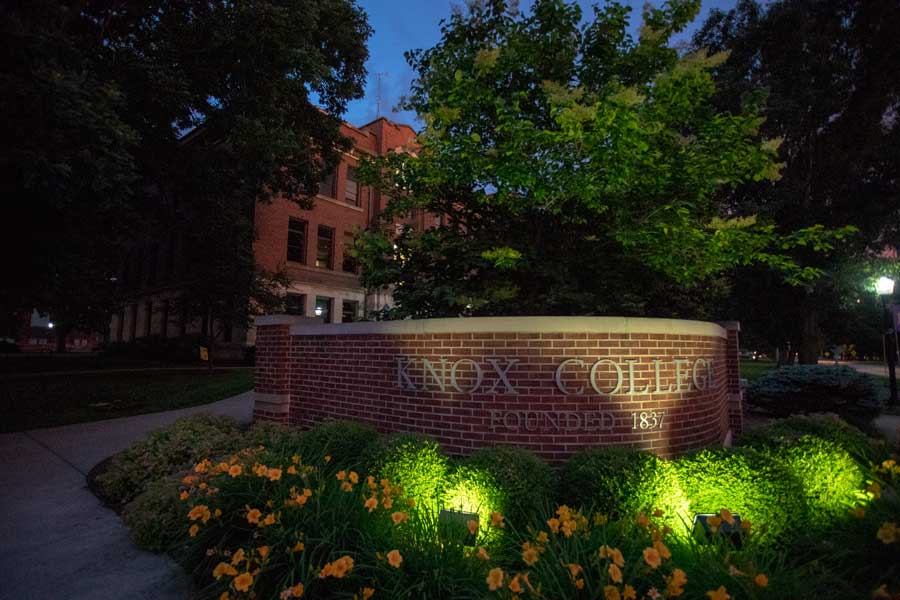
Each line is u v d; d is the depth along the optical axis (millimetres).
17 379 16219
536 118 6293
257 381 7613
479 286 6375
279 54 10734
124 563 3645
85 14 10023
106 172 6953
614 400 4941
